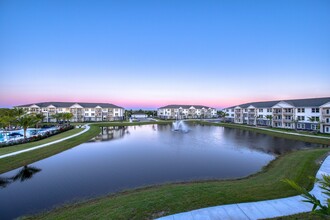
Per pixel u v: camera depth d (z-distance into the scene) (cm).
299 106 6862
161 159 3212
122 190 1923
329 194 499
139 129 8200
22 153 3080
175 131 7475
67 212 1370
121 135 6247
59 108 10906
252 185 1717
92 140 5166
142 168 2703
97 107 11981
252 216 1178
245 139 5384
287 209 1250
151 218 1185
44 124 9012
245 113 10025
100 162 3014
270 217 1158
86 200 1703
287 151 3775
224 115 12456
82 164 2894
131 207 1325
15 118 5438
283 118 7525
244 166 2794
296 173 2034
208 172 2520
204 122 11481
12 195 1825
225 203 1344
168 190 1639
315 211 445
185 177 2333
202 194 1501
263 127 8006
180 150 3944
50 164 2888
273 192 1523
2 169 2497
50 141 4275
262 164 2894
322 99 6400
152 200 1423
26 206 1609
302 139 5053
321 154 2925
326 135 5388
